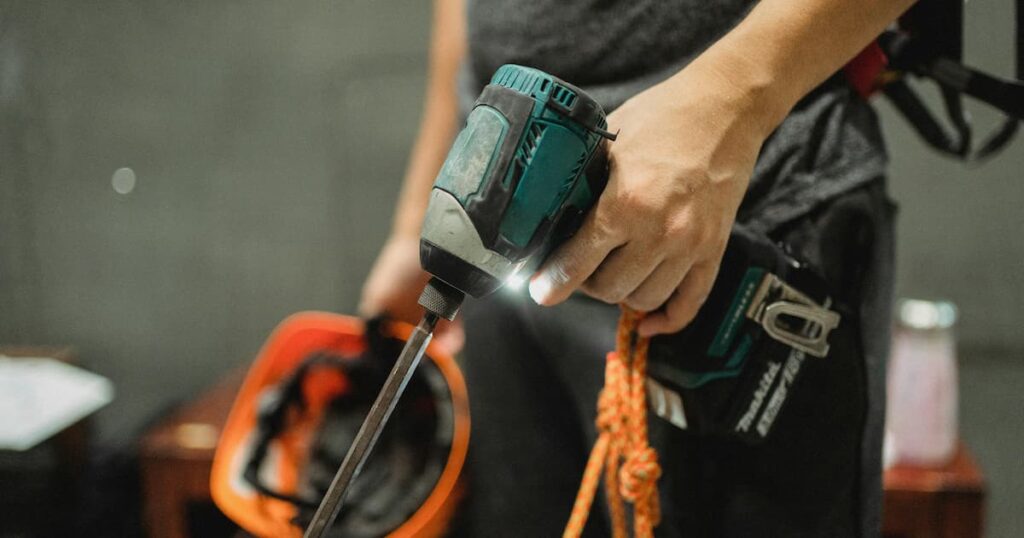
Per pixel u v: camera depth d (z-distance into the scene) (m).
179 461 0.92
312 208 1.21
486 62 0.62
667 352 0.50
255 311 1.25
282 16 1.14
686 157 0.43
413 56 1.14
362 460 0.44
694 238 0.43
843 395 0.52
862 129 0.53
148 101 1.18
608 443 0.52
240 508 0.79
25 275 1.25
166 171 1.21
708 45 0.52
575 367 0.64
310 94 1.16
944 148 0.66
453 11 0.83
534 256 0.46
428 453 0.84
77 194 1.22
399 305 0.89
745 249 0.48
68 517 1.07
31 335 1.28
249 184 1.20
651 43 0.53
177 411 1.02
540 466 0.73
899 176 1.05
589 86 0.56
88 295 1.26
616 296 0.46
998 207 1.04
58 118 1.19
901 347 0.85
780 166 0.51
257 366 0.93
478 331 0.75
